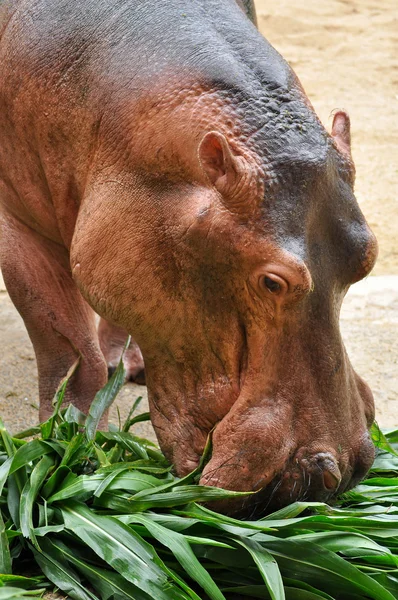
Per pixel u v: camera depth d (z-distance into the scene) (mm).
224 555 4406
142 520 4418
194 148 4605
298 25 16266
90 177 5031
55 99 5156
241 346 4578
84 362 5941
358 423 4617
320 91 14070
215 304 4578
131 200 4781
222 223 4430
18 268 5824
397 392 7160
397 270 9359
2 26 5582
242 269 4434
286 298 4348
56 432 5117
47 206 5566
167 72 4793
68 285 5945
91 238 4910
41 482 4730
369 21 16656
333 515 4535
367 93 14078
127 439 5227
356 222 4562
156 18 4996
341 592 4340
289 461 4430
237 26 4980
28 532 4379
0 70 5469
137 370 7410
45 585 4367
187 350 4750
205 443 4738
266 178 4395
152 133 4738
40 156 5363
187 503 4531
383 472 5336
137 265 4738
